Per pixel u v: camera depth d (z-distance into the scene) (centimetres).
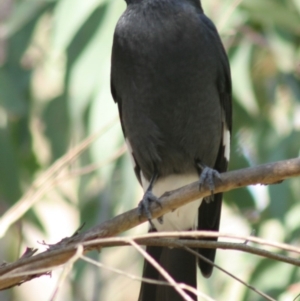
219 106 878
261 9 1063
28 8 1166
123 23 873
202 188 700
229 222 1251
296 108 1184
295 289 1012
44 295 1452
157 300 824
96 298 1180
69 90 1083
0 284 618
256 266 1070
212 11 1077
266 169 665
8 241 1274
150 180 895
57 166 855
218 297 1082
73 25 1049
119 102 912
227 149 919
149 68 852
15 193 1162
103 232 697
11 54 1234
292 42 1127
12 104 1144
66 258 627
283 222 1072
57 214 1524
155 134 866
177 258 861
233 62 1141
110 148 1016
